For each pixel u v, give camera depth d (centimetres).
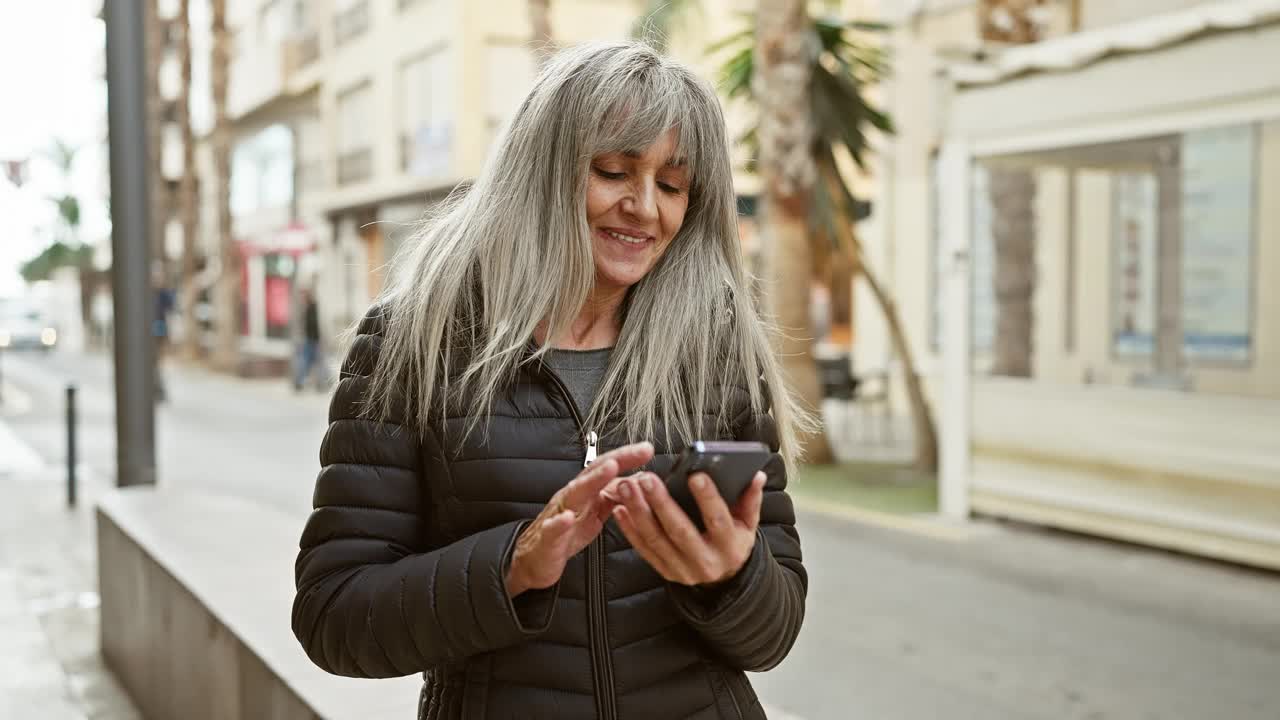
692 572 130
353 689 268
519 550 132
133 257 633
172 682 392
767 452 127
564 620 145
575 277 149
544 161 149
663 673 148
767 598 138
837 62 1055
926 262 1449
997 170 979
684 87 152
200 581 373
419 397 148
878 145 1519
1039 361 1073
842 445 1243
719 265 159
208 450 1273
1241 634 534
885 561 689
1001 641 527
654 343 153
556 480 147
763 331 167
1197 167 930
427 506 153
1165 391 697
